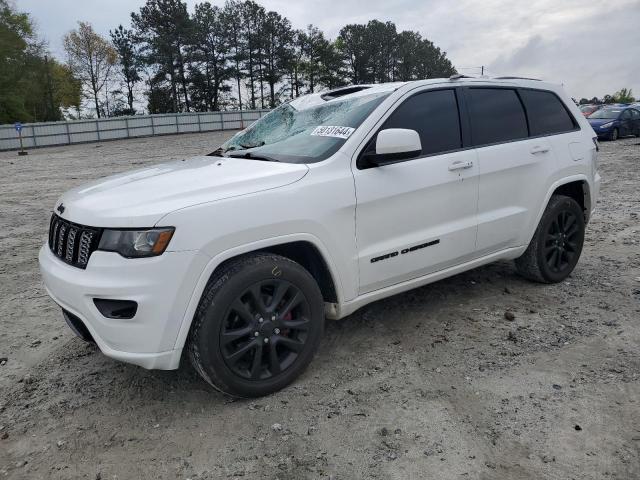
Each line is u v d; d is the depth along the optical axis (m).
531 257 4.73
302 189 3.17
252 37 67.69
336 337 3.97
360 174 3.43
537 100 4.75
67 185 15.12
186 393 3.27
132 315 2.74
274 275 3.06
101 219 2.81
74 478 2.56
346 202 3.32
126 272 2.71
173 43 63.78
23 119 57.88
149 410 3.11
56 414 3.11
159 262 2.71
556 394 3.10
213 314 2.88
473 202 4.05
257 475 2.53
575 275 5.20
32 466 2.66
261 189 3.05
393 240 3.62
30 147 43.09
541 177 4.51
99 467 2.63
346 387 3.26
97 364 3.70
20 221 9.41
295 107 4.38
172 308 2.76
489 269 5.40
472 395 3.12
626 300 4.48
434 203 3.80
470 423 2.86
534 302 4.52
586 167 4.92
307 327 3.25
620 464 2.51
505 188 4.27
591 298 4.57
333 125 3.71
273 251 3.32
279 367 3.19
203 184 3.02
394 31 84.88
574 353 3.59
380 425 2.87
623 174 12.51
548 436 2.73
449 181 3.86
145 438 2.85
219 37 67.12
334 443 2.73
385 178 3.52
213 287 2.90
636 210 8.36
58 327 4.41
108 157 26.47
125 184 3.26
